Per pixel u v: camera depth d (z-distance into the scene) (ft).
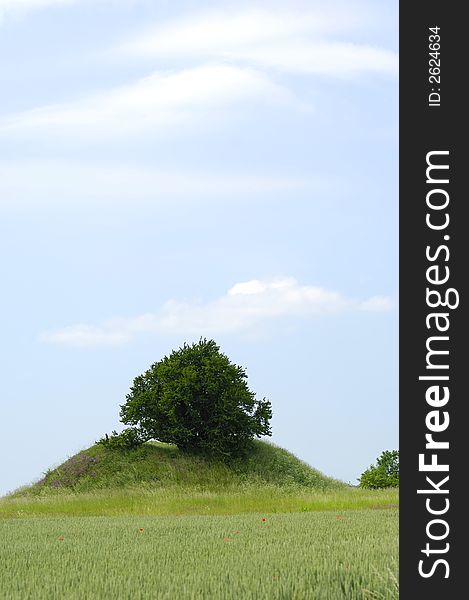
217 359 139.54
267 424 141.18
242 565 30.01
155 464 131.75
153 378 140.36
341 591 23.50
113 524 65.31
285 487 127.95
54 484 127.75
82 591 23.63
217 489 124.77
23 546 42.70
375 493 111.14
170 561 32.86
